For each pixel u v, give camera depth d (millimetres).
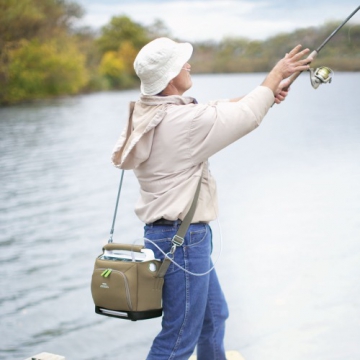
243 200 12766
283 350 5527
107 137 26062
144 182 3072
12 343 6895
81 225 12406
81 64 48906
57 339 7027
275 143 20969
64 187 16406
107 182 16938
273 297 6984
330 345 5512
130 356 6488
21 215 13438
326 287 7090
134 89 53312
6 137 26719
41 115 36062
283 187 13750
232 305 6863
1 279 9242
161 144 2969
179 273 2984
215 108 2924
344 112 29312
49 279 9188
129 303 2949
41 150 23000
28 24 44438
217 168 17172
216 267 8398
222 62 42250
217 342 3281
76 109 39344
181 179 2971
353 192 12695
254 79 41031
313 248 8758
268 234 9875
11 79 44062
